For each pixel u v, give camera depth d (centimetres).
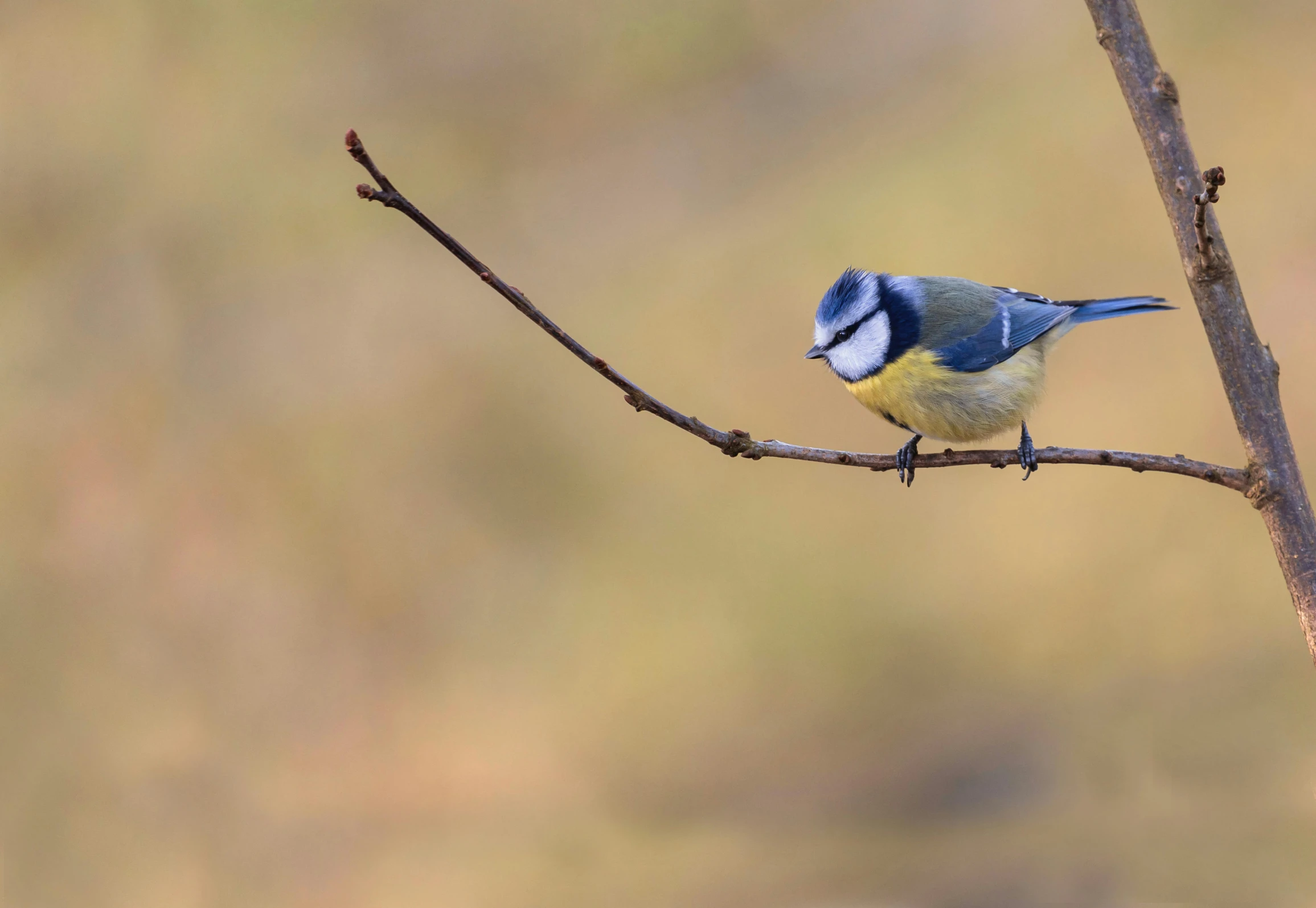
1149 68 416
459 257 435
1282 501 409
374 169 415
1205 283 413
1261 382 412
